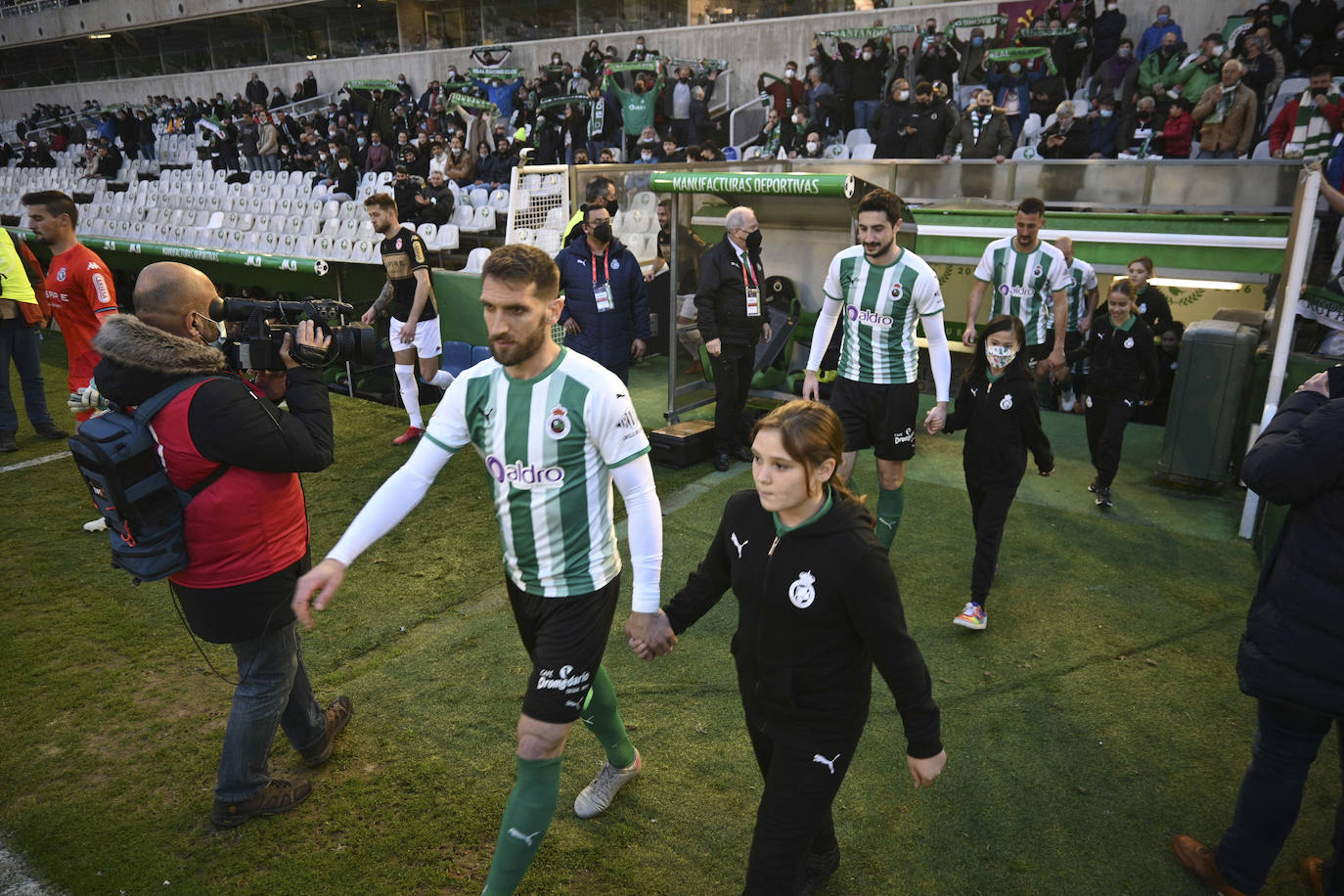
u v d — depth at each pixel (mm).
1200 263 6879
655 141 12617
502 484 2090
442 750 2990
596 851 2531
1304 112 8070
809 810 1854
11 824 2652
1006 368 3543
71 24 25953
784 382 7074
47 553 4582
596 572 2135
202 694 3348
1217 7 11680
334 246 8680
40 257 11273
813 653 1819
